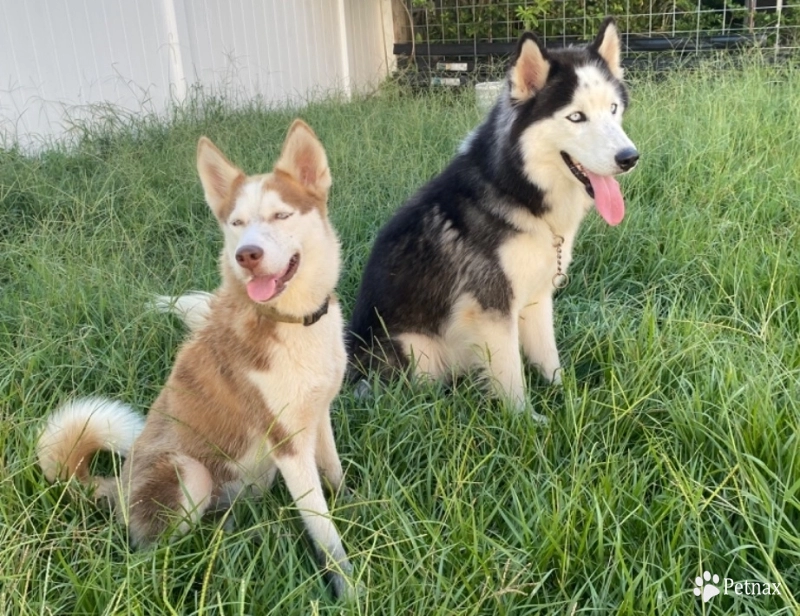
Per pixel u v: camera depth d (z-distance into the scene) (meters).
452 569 0.92
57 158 2.44
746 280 1.48
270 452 1.03
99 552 1.00
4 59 2.58
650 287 1.59
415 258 1.43
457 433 1.16
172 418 1.05
